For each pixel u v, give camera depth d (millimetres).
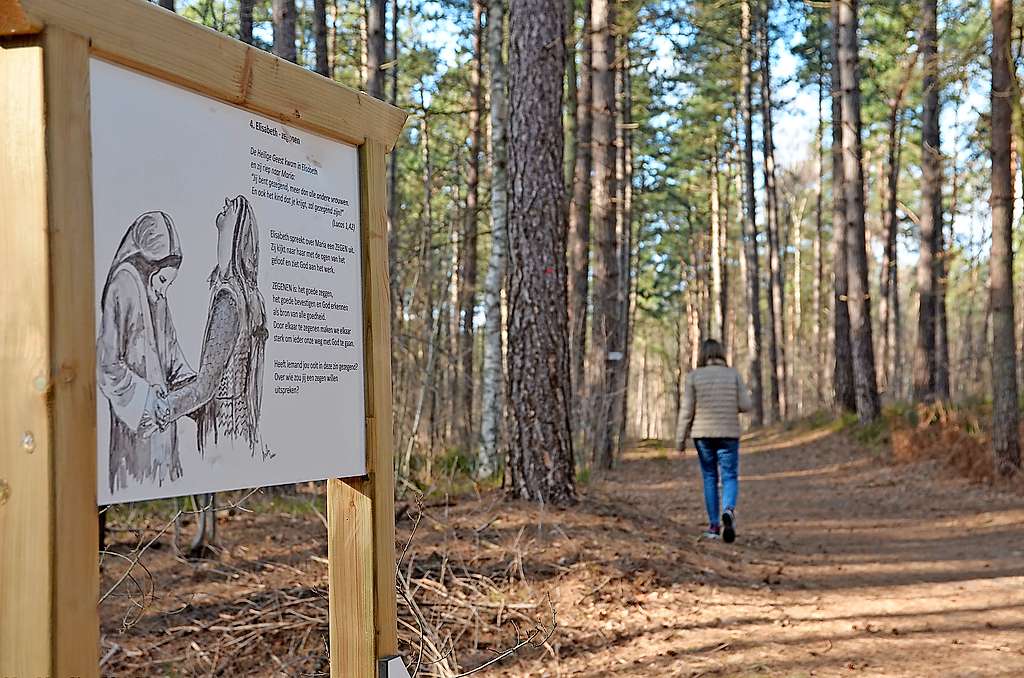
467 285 17422
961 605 5863
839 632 5211
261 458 2439
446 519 6406
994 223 11969
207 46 2262
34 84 1849
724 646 4902
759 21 27016
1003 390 11969
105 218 2008
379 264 2941
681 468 17406
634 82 23156
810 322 52781
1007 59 11664
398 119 3066
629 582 5883
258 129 2484
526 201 7449
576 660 4758
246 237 2418
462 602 5121
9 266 1842
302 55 19688
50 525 1801
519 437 7461
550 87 7504
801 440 20031
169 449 2152
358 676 2846
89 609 1880
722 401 8234
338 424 2740
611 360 14391
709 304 41438
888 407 19422
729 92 28969
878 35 24344
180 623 5023
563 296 7527
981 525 9602
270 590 5398
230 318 2350
